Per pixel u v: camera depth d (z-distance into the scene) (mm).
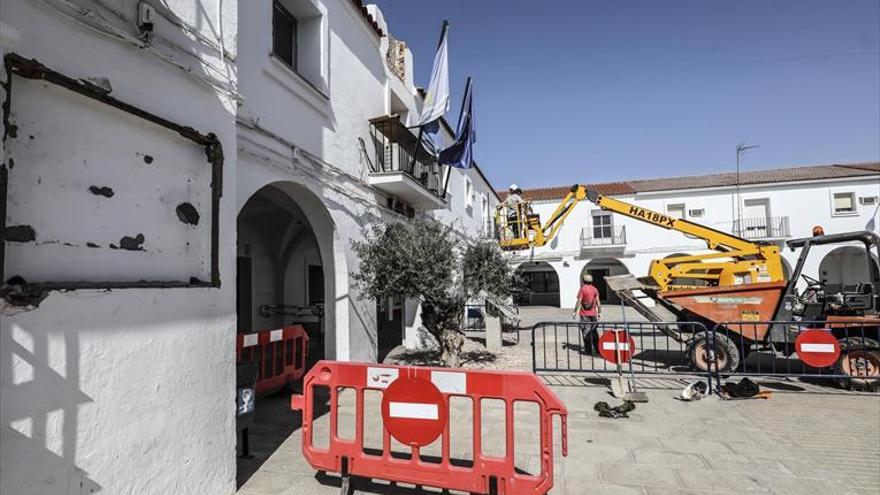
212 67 3428
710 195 24516
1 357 1982
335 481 3770
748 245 9141
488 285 8258
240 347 5648
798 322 6746
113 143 2646
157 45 2924
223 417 3418
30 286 2098
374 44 8992
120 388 2555
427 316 8055
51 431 2182
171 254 3033
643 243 25375
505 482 3213
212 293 3324
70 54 2355
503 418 5496
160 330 2844
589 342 9938
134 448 2631
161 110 2941
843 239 7617
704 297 8234
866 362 6750
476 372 3295
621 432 5016
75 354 2305
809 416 5562
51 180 2293
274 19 6613
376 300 8430
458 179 17328
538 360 9320
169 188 3039
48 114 2289
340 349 7367
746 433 4977
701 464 4160
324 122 7012
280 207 10469
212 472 3279
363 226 8203
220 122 3504
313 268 13352
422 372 3383
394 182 8430
